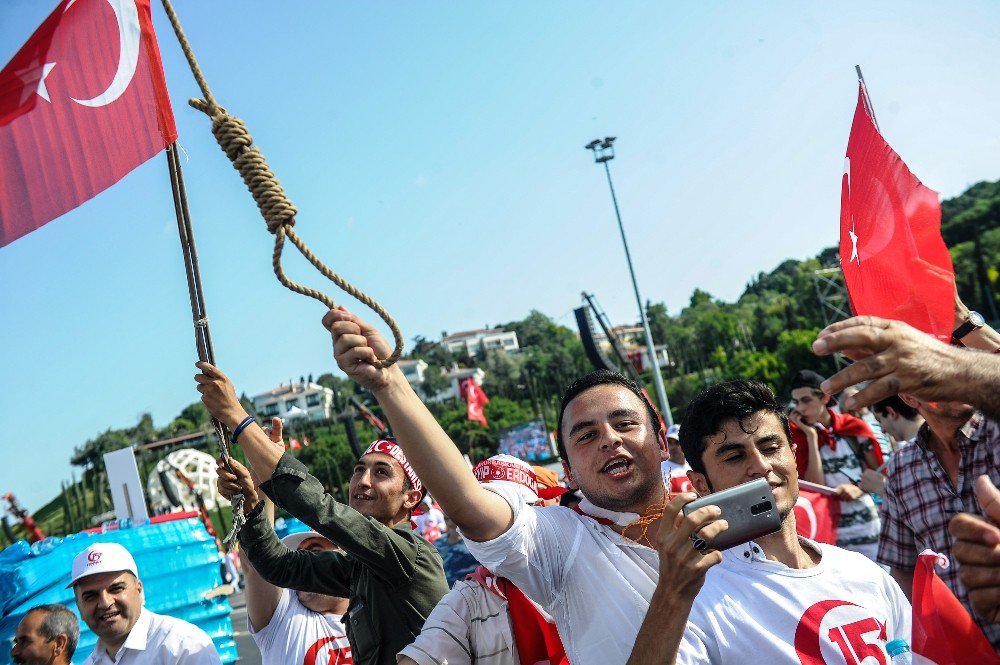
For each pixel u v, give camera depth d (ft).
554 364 306.35
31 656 13.69
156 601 20.74
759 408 8.93
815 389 18.42
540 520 8.45
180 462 129.80
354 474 13.57
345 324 7.29
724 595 8.30
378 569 11.03
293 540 15.46
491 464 12.29
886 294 8.27
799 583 8.31
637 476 8.68
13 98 9.41
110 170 9.38
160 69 9.46
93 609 13.30
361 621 11.65
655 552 8.43
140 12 9.50
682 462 21.07
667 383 215.92
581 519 8.75
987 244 201.16
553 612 8.44
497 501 8.04
